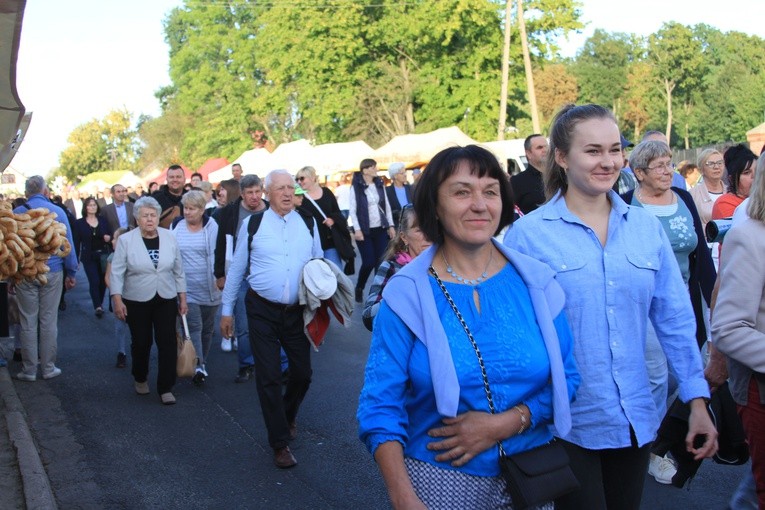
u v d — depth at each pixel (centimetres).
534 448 248
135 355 743
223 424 662
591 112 309
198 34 5897
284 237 574
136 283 720
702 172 740
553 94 5903
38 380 828
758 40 7325
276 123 5684
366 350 912
